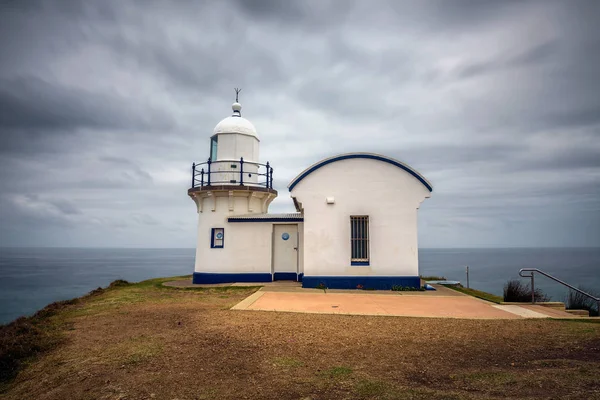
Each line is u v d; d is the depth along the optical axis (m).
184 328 9.12
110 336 8.67
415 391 5.43
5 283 61.69
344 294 14.41
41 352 7.92
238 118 19.97
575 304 12.99
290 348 7.48
